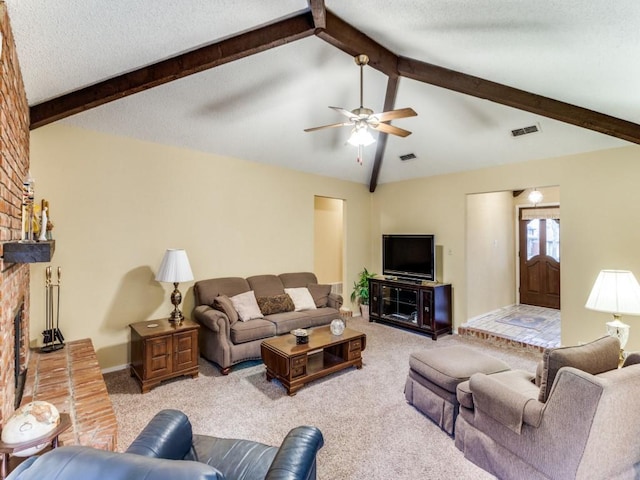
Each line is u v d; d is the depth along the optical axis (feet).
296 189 17.44
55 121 9.62
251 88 11.35
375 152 18.15
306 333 11.07
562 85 8.79
